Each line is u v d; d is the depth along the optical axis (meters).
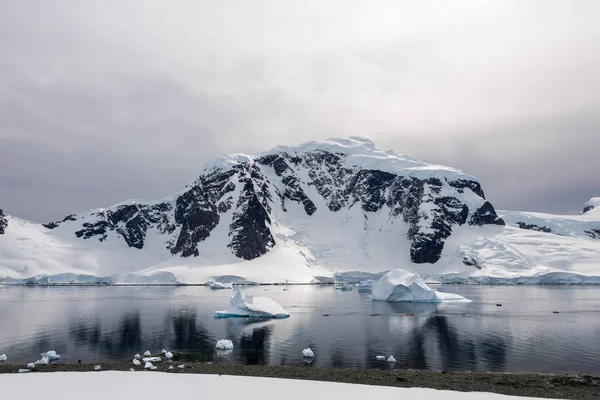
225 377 39.25
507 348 58.91
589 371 46.78
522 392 38.75
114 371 42.00
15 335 71.50
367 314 100.19
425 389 35.78
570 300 134.25
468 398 33.28
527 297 147.75
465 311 105.50
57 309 113.62
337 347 60.34
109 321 88.50
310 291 193.00
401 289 134.38
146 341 65.56
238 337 68.56
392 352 56.75
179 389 34.78
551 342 62.94
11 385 36.03
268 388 35.38
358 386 36.44
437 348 59.22
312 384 36.94
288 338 67.50
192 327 79.75
